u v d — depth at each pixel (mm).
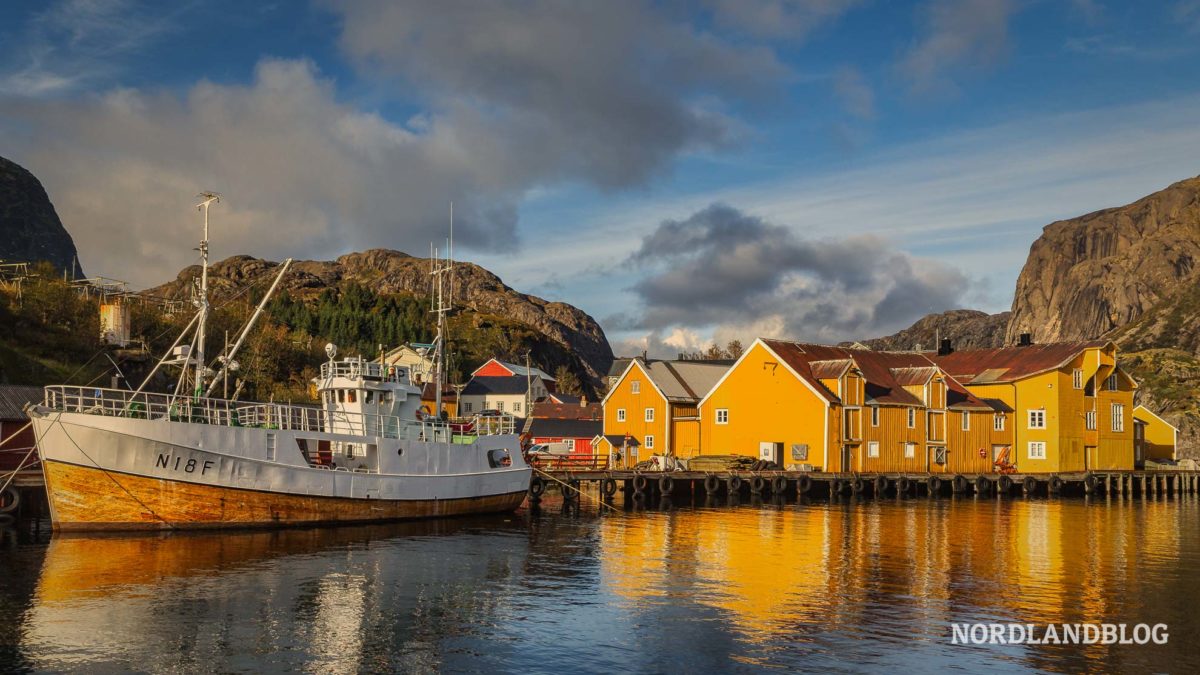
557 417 105250
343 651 21797
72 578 28516
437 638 23000
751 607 26516
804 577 31047
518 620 24859
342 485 41125
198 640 22359
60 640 22078
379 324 182500
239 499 38281
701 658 21547
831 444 68688
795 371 70750
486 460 48750
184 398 41219
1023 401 83188
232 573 29906
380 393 45062
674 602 27078
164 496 36750
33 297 80750
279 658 21172
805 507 56250
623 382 81188
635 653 21922
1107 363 85500
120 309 83500
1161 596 28609
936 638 23391
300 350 121375
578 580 30219
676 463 68562
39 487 41375
